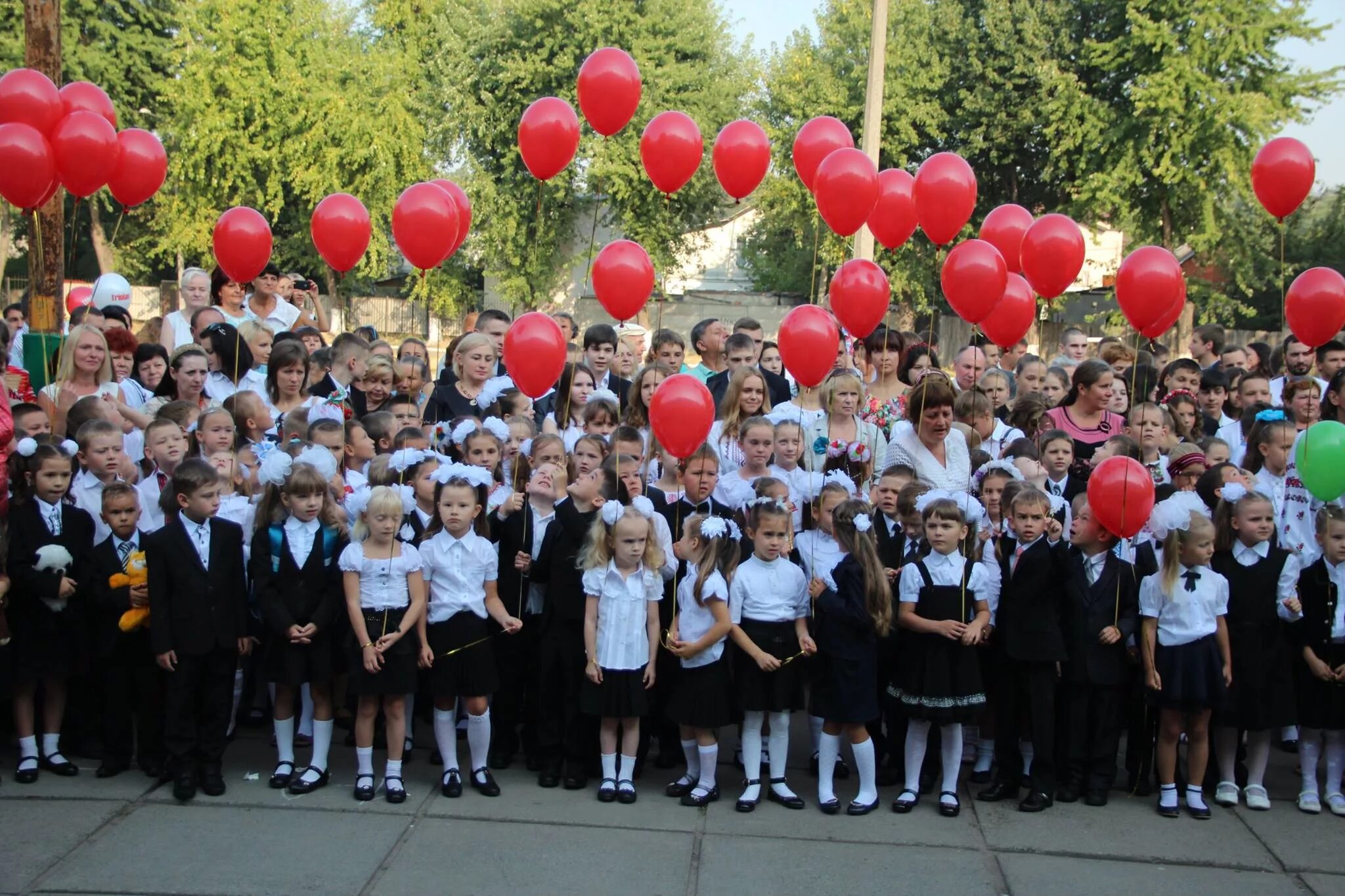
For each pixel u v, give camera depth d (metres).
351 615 4.79
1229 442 6.90
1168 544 4.93
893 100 27.97
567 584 5.09
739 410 6.00
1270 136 24.47
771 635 4.87
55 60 7.87
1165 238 26.47
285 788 4.89
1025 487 5.06
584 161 27.14
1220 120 24.22
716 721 4.83
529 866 4.20
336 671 4.96
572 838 4.47
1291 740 5.86
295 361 6.31
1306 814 4.94
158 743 5.02
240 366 6.82
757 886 4.10
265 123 27.02
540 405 6.89
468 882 4.05
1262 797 5.02
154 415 5.99
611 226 29.45
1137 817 4.88
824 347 5.48
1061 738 5.06
